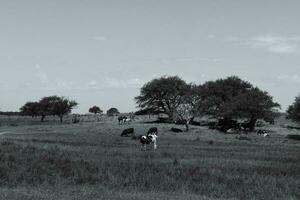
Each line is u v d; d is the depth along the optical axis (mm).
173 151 43781
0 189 20250
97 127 96562
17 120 150625
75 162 29516
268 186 23219
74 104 146000
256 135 87875
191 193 21469
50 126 102625
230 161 34781
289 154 44781
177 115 110938
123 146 48938
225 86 122188
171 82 126250
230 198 20391
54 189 20906
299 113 98375
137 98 131500
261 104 104875
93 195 19375
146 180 23891
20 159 29469
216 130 96500
